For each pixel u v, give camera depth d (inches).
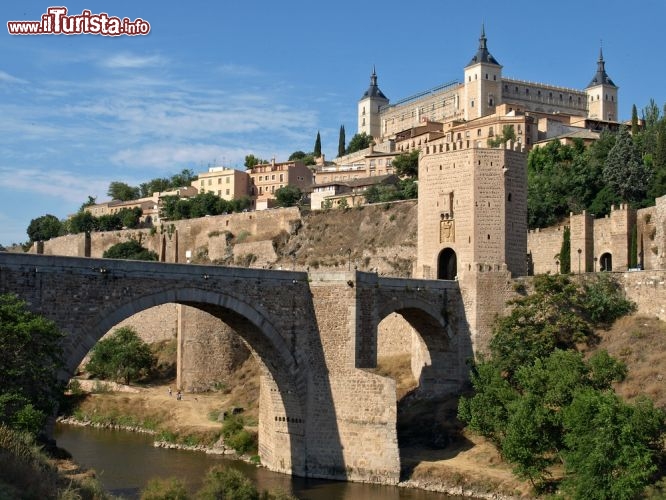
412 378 3838.6
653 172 5880.9
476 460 2960.1
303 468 3026.6
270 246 6574.8
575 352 2938.0
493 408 2844.5
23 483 1626.5
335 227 6304.1
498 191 3735.2
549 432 2630.4
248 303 2847.0
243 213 7027.6
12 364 2054.6
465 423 3203.7
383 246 5757.9
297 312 3019.2
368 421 2938.0
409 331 4092.0
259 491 2362.2
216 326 4667.8
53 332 2134.6
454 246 3772.1
